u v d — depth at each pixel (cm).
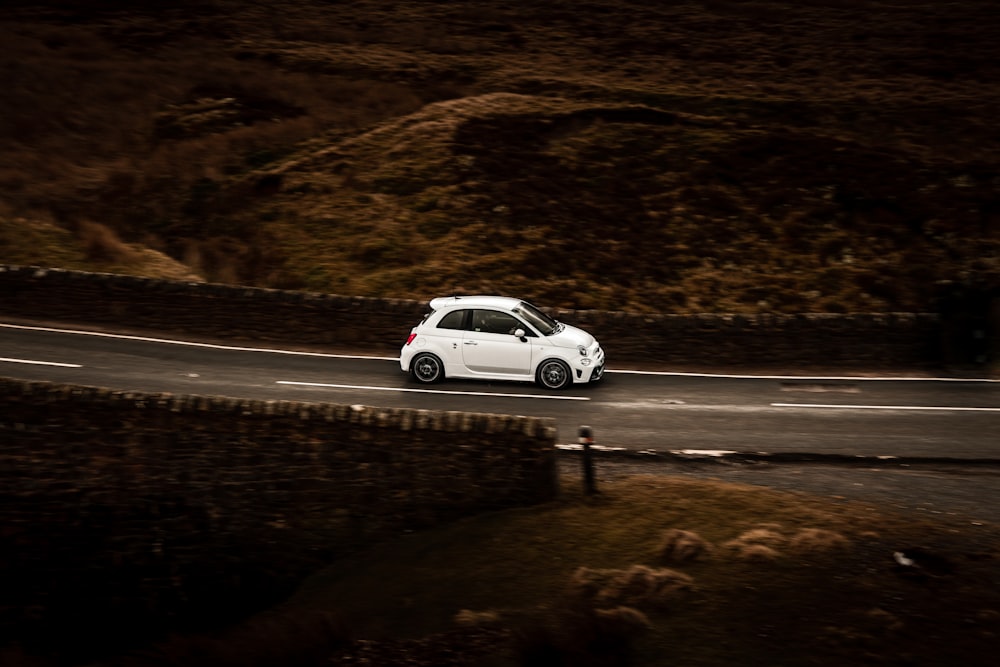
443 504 1347
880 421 1714
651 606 1010
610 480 1442
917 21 5416
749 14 5650
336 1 5791
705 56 4862
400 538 1331
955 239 2748
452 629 1014
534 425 1347
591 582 1074
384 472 1345
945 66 4628
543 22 5462
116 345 2020
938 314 2081
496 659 924
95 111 3800
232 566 1326
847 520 1266
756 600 1020
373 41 5025
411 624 1055
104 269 2412
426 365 1856
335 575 1270
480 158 3181
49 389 1325
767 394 1869
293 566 1321
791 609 996
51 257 2436
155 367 1880
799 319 2064
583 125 3462
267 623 1104
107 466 1332
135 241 2769
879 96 4125
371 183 3067
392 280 2517
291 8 5575
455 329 1861
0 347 1933
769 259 2688
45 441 1326
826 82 4416
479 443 1342
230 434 1338
